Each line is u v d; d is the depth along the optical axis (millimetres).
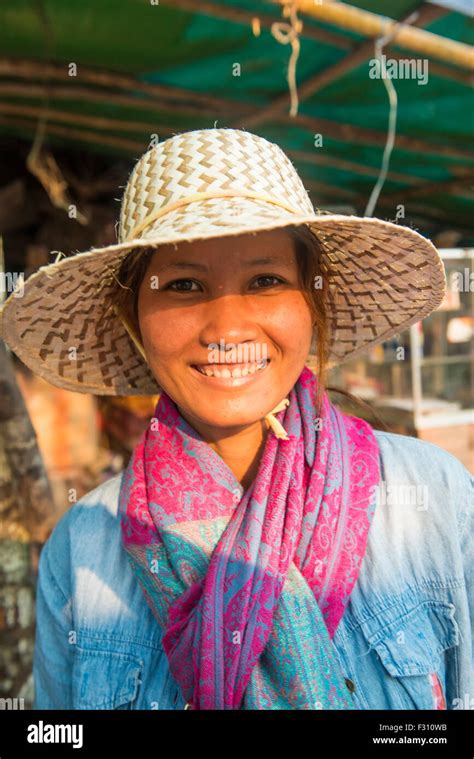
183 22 2438
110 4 2293
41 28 2531
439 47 2389
